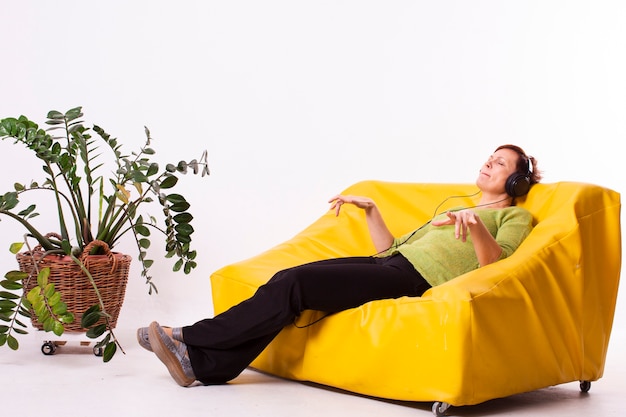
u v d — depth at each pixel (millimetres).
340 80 4621
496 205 3197
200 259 4527
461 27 4648
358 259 3135
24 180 4336
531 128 4672
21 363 3254
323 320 2889
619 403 2949
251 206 4570
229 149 4547
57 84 4352
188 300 4492
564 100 4660
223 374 2893
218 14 4504
